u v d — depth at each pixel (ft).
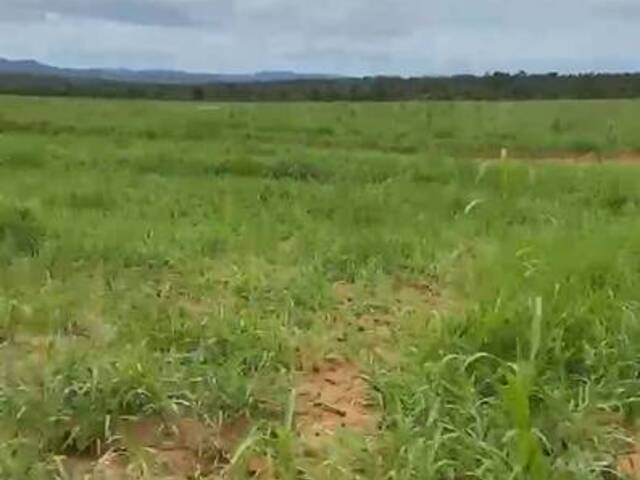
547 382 12.50
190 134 68.44
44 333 16.17
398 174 44.19
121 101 118.01
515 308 14.38
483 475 10.15
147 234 25.61
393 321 17.72
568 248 19.29
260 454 11.34
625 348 13.60
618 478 10.69
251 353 14.57
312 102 134.82
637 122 74.79
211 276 21.16
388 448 11.11
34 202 30.40
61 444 11.70
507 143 63.31
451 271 21.18
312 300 18.94
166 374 13.26
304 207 32.19
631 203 32.91
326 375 14.60
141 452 11.34
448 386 12.17
